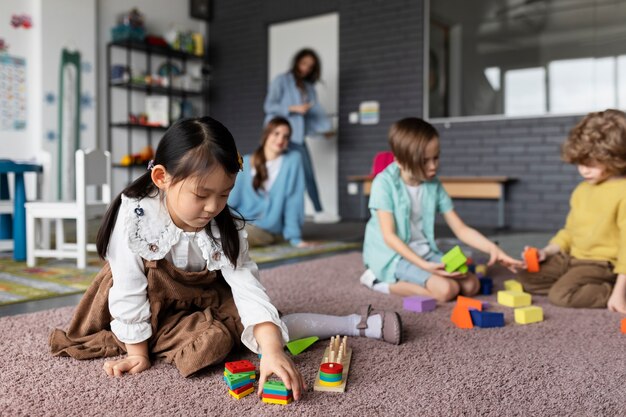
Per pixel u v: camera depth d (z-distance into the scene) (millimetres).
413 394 892
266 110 4176
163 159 903
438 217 4523
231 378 880
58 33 4457
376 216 1783
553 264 1683
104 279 1098
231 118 5605
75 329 1121
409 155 1619
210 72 5707
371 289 1750
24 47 4320
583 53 3912
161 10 5316
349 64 4879
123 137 5039
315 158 5184
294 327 1152
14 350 1109
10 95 4250
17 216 2377
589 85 3906
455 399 872
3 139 4227
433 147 1621
